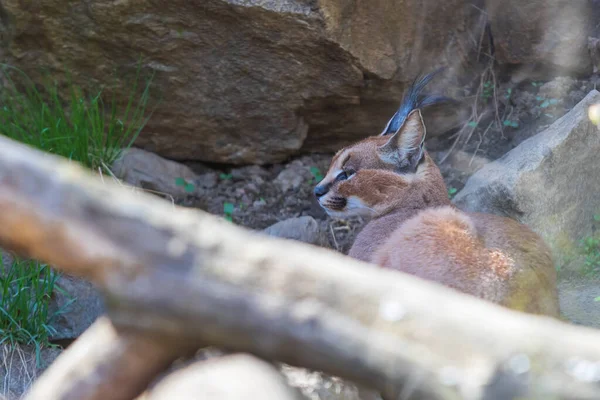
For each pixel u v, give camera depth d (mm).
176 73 12805
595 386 4156
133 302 4766
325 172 13820
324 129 13750
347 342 4473
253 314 4609
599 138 11414
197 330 4777
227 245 4785
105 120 13242
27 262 10406
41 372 9867
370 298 4582
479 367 4273
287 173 13727
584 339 4336
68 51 12688
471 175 12891
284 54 12500
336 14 12086
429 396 4297
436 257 7719
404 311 4504
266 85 12875
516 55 13875
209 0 12031
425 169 10625
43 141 11758
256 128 13430
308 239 11742
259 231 12234
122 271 4758
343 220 13039
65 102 13008
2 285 10422
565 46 13641
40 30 12555
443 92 13812
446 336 4395
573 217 11250
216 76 12836
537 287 7855
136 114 13039
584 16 13625
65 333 10453
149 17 12305
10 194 4723
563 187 11141
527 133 13367
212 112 13203
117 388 5133
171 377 4902
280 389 4559
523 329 4383
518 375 4195
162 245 4758
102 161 12375
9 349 10023
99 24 12406
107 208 4801
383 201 10555
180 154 13719
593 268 10727
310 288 4629
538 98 13578
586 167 11359
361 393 5855
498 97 13938
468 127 13758
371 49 12602
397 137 10484
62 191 4770
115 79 12883
